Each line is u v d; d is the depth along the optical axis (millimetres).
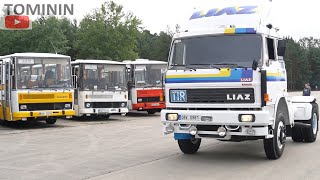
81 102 20594
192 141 10672
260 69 8781
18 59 17031
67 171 8688
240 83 8766
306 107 12492
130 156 10492
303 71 87500
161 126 18172
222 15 9711
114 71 21578
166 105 9594
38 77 17453
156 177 8062
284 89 10328
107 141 13383
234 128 8828
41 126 18609
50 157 10445
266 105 8859
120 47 46281
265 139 9570
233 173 8359
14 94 16875
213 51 9352
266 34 9305
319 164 9250
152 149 11633
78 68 20812
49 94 17531
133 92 23656
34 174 8445
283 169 8711
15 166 9312
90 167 9086
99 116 23078
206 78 9055
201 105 9125
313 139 13008
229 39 9305
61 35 55906
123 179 7918
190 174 8312
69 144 12781
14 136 15008
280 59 10156
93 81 20906
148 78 24000
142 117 23609
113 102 21391
